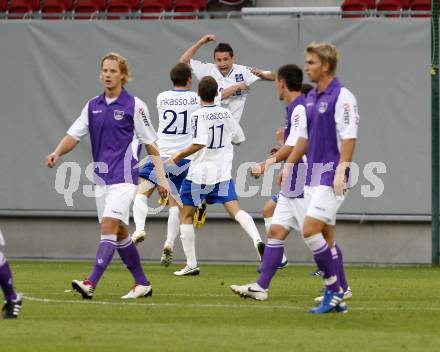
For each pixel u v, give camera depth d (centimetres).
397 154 5688
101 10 6775
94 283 3678
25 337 2767
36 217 6003
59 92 5894
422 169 5678
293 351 2552
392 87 5678
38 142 5916
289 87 4059
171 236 5262
